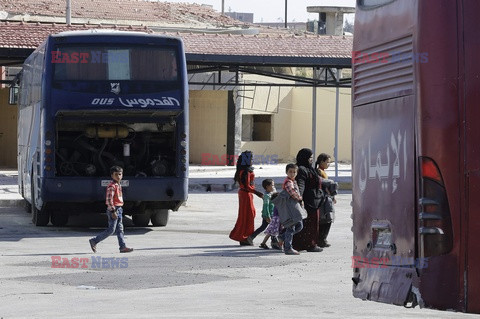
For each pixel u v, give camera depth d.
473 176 9.86
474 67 9.89
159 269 18.58
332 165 67.75
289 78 46.75
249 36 45.62
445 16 9.99
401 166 10.82
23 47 40.72
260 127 71.62
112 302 14.33
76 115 26.02
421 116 10.10
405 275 10.70
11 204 34.62
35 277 17.27
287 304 14.19
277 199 21.28
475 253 9.82
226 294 15.28
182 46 26.50
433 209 10.00
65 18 62.47
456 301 9.88
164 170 26.72
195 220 30.44
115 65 26.09
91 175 26.39
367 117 11.91
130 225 28.81
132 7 68.44
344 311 13.52
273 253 21.59
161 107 26.19
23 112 32.47
